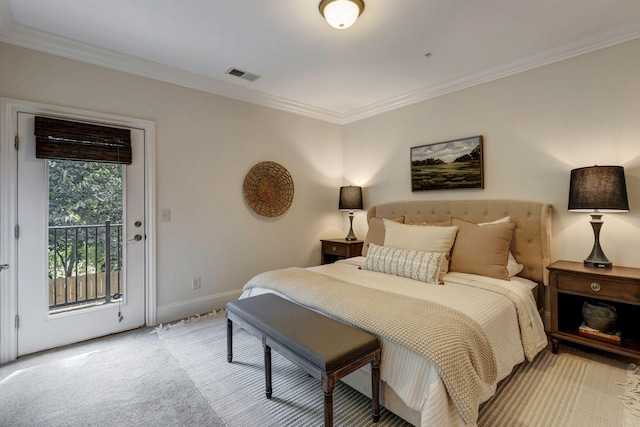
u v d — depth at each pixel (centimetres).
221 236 332
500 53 261
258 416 167
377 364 158
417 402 140
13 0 192
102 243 265
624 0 193
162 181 292
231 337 223
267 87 335
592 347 220
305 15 208
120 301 274
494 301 197
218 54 263
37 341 238
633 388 186
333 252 393
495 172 295
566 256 256
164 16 209
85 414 168
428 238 265
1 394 186
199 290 318
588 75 243
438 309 174
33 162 235
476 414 137
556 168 260
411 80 316
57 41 235
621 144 230
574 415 163
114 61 262
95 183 261
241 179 346
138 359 228
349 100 376
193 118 311
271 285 242
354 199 402
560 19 213
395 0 192
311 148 412
